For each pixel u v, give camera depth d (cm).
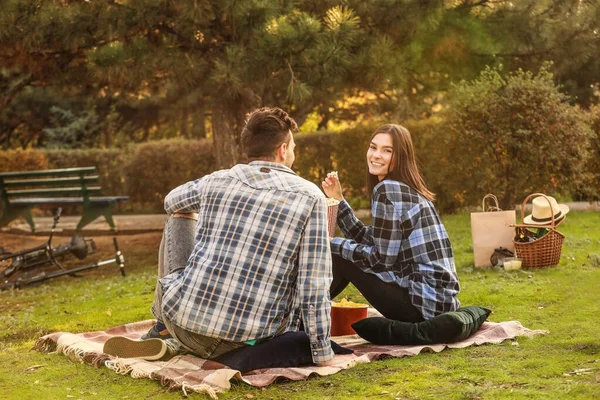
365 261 446
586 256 757
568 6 1216
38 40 957
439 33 1102
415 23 1022
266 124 402
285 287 391
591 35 1220
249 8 906
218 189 396
